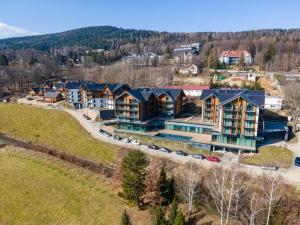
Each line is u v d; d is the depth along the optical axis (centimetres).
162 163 7094
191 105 11362
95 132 9906
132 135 9281
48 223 5541
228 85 12669
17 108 12638
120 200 6038
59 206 5981
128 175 5575
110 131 9962
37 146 9406
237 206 5059
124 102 9462
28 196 6334
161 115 10244
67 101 14625
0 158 8281
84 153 8675
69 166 7775
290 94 9969
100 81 17462
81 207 5922
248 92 8750
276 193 5244
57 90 15975
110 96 12006
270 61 17150
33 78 19638
